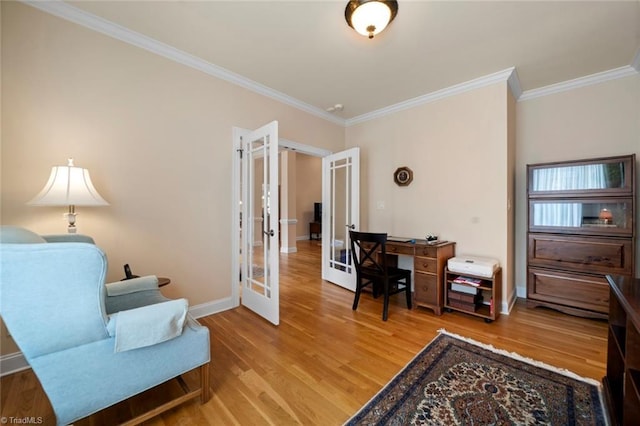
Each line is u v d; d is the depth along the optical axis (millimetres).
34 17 1847
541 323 2594
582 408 1477
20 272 1002
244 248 2990
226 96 2891
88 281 1129
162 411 1368
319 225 8914
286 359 1992
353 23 1916
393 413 1457
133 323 1243
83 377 1155
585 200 2676
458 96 3174
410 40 2295
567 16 1989
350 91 3309
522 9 1919
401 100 3576
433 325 2564
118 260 2219
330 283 4004
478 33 2195
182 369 1436
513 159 3221
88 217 2082
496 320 2666
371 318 2732
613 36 2229
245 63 2688
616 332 1522
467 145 3117
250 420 1419
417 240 3295
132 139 2283
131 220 2285
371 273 2873
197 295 2707
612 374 1560
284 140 3473
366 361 1963
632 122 2748
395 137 3781
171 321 1350
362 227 4203
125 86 2242
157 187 2428
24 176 1820
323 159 4188
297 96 3443
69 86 1982
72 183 1739
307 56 2553
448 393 1607
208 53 2521
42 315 1053
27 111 1826
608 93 2861
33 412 1451
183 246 2600
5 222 1762
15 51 1784
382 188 3947
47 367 1086
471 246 3102
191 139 2639
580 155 3018
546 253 2875
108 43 2152
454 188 3227
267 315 2637
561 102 3117
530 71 2824
